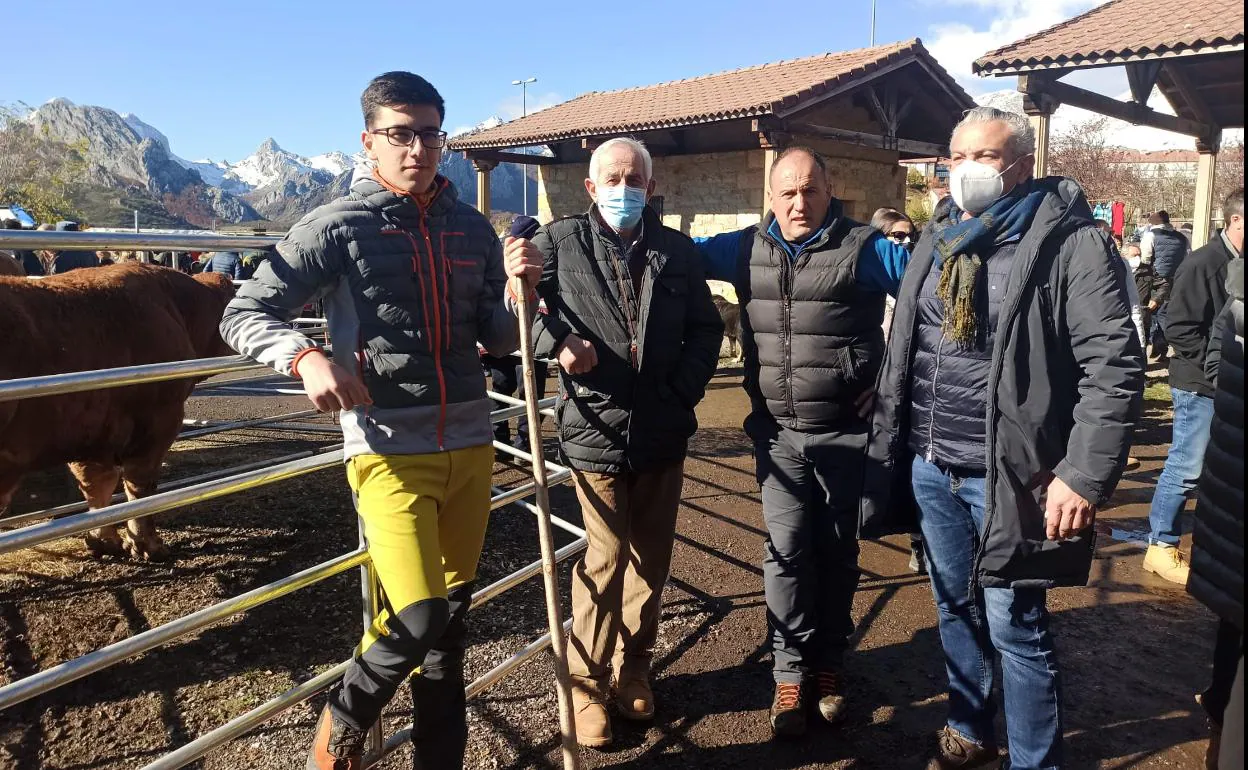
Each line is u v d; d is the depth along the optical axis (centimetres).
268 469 241
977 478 255
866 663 354
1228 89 1174
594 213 297
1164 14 938
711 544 482
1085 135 3534
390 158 212
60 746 282
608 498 288
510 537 484
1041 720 249
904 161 1880
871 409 295
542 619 381
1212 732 226
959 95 1515
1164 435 766
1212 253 407
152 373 217
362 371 211
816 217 296
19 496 529
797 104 1262
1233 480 150
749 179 1450
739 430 788
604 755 289
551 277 287
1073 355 238
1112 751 293
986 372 248
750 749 294
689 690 331
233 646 348
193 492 222
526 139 1611
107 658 206
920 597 419
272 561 434
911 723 311
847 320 296
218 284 491
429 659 232
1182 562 440
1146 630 383
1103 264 228
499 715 307
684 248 298
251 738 288
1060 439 239
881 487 276
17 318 342
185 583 405
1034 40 967
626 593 310
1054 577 239
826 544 308
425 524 211
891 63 1378
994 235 243
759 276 304
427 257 215
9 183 3466
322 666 335
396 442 212
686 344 300
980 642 276
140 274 422
